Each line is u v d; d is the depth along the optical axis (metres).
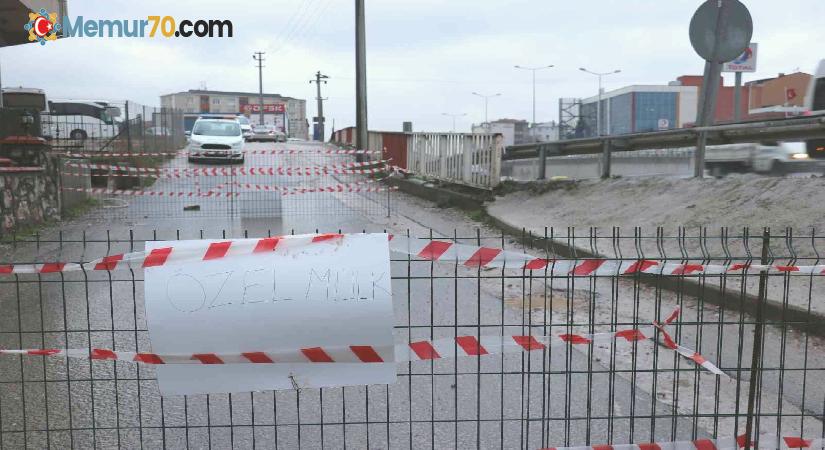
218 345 3.04
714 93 10.59
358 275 3.07
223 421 4.46
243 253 3.08
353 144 37.84
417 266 9.49
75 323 6.64
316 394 4.92
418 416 4.52
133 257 3.06
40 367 5.43
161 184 20.12
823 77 17.84
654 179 11.70
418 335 6.22
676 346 3.51
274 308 3.04
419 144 20.25
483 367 5.41
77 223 13.88
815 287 6.43
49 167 14.16
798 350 5.59
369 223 13.72
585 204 11.92
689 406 4.61
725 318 6.43
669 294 7.44
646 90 61.53
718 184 10.09
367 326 3.07
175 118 34.62
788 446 3.72
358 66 24.88
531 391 4.89
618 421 4.40
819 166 13.38
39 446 4.05
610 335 3.49
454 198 16.00
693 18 9.57
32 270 3.19
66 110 29.78
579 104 70.94
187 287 3.03
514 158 16.83
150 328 3.02
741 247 7.71
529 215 12.54
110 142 21.28
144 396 4.84
